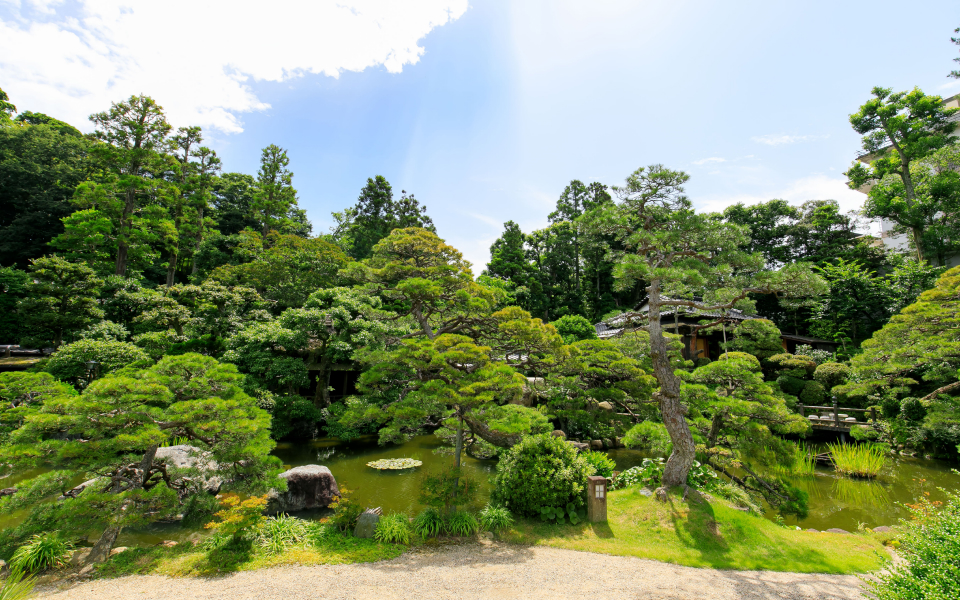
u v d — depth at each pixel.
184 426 8.68
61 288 20.61
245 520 7.94
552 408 16.28
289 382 18.67
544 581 7.00
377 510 9.46
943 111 26.80
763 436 11.37
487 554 8.11
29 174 36.38
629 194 10.88
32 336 20.66
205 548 8.14
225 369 9.68
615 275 10.46
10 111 42.22
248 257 37.22
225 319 20.30
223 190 48.56
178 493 9.29
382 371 11.17
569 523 9.52
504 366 11.09
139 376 8.88
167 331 20.70
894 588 4.83
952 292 14.55
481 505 11.09
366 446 18.66
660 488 10.13
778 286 9.51
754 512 10.39
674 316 27.20
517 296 39.78
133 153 31.28
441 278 14.98
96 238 29.05
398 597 6.40
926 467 15.93
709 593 6.64
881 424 17.44
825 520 11.80
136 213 33.50
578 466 10.23
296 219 54.47
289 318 19.14
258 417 9.38
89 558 7.59
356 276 15.77
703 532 8.83
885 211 26.89
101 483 8.71
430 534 8.87
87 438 9.15
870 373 16.45
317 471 11.80
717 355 28.27
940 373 15.27
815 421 18.83
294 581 6.91
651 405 15.50
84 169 37.81
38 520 7.65
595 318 43.44
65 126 47.88
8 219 37.28
